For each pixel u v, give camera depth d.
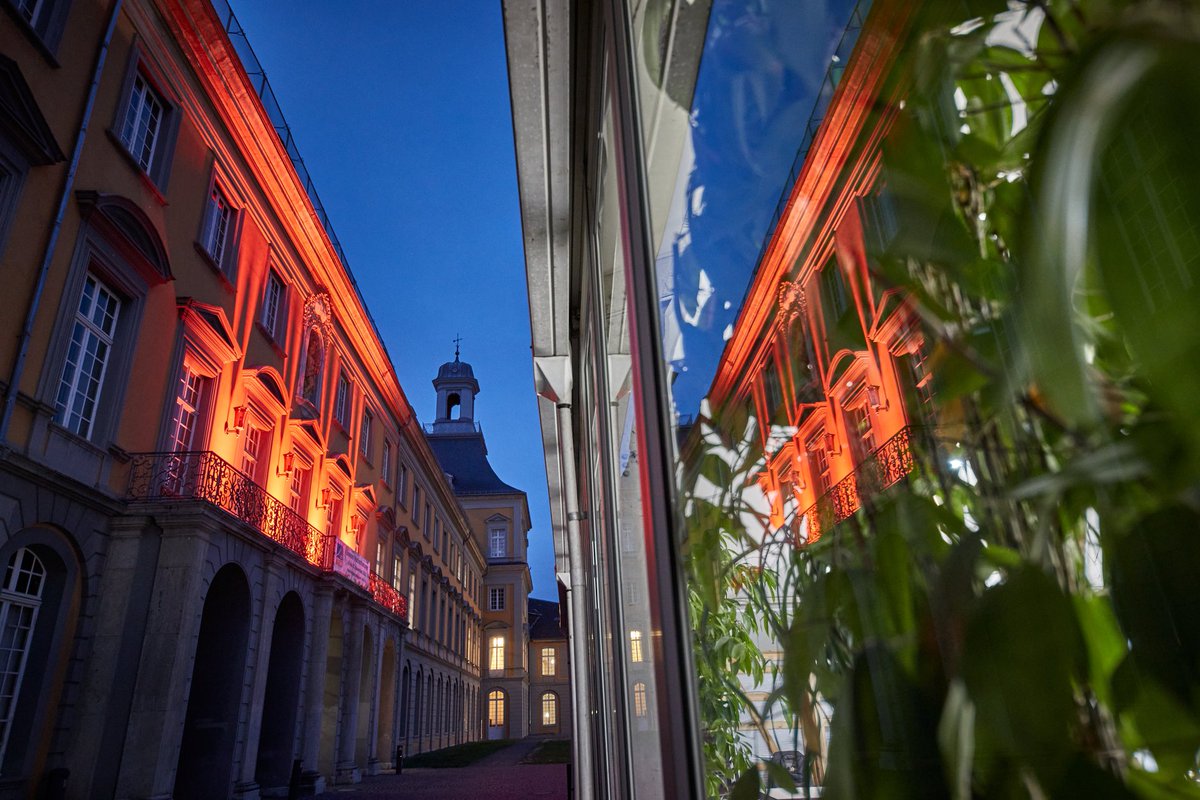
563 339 3.71
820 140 0.39
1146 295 0.18
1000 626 0.24
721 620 0.66
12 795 8.89
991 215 0.25
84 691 10.11
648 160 0.99
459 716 44.47
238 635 13.43
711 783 0.70
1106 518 0.21
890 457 0.31
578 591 3.79
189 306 12.77
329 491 20.33
